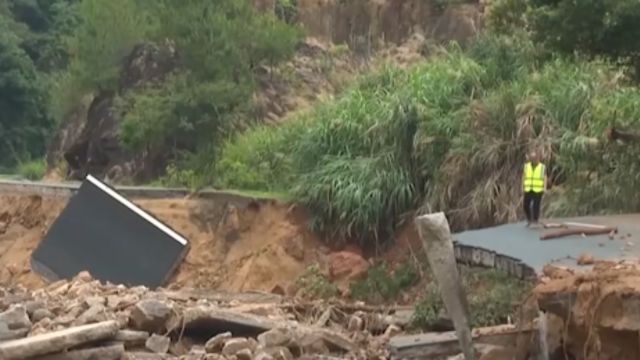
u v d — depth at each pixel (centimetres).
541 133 2128
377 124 2345
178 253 2380
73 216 2452
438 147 2256
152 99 2981
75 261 2423
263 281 2312
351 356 1494
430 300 1700
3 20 6588
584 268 1252
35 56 6894
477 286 1616
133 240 2406
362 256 2286
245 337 1523
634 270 1084
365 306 1905
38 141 6381
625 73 2062
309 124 2608
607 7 1830
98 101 3762
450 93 2359
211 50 2989
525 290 1498
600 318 1038
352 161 2356
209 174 2689
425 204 2216
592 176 2003
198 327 1527
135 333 1412
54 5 7256
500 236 1574
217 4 3073
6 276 2628
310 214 2362
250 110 3073
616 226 1631
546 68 2323
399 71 2706
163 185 2755
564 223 1688
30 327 1392
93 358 1305
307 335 1477
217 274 2369
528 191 1698
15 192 2836
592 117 2075
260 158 2677
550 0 1934
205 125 2967
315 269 2253
